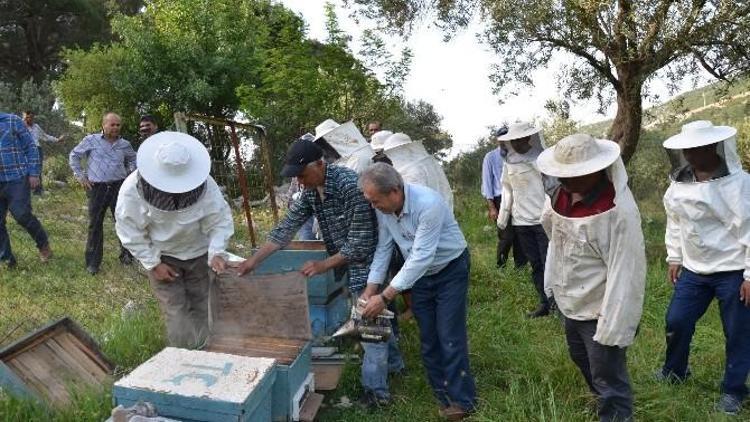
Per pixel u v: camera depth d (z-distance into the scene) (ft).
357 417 11.93
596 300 9.77
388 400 12.39
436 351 11.84
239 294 12.17
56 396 10.90
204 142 34.58
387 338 11.31
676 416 11.63
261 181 36.19
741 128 31.71
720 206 11.38
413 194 10.80
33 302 17.20
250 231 19.89
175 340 13.02
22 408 10.10
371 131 27.17
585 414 11.27
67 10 82.94
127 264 22.41
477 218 32.30
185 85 45.88
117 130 21.35
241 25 47.60
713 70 24.45
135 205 11.78
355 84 39.40
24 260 21.95
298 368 10.89
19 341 11.22
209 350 11.28
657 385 12.59
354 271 12.28
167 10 47.37
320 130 18.74
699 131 11.26
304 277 11.85
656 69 23.54
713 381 13.32
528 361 13.61
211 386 9.12
